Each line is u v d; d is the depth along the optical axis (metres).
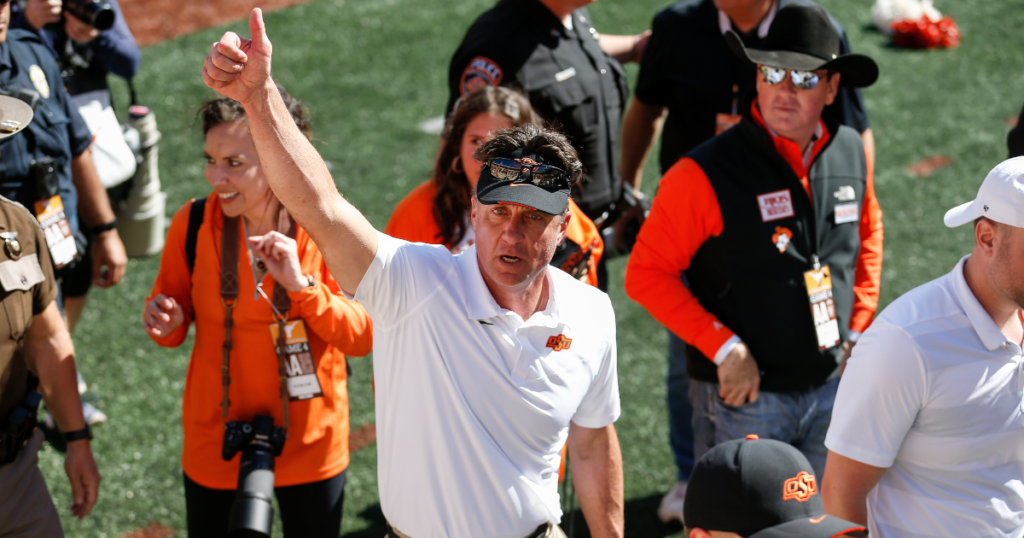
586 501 9.29
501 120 11.20
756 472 6.99
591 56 15.20
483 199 7.38
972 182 26.33
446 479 7.89
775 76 11.14
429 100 30.34
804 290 11.59
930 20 35.41
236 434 10.25
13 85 12.93
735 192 11.42
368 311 7.74
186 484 11.13
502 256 7.43
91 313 19.47
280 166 6.74
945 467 8.56
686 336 11.76
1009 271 8.03
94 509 14.33
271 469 10.19
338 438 11.24
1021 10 38.66
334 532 11.39
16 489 9.95
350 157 26.56
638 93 16.16
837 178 11.89
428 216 11.75
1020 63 34.09
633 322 20.22
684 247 11.73
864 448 8.61
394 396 7.88
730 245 11.52
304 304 10.20
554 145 7.66
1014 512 8.68
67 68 16.62
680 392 14.40
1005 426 8.45
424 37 34.97
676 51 15.27
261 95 6.54
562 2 14.53
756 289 11.55
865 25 37.25
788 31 11.62
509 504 8.00
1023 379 8.42
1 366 9.60
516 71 14.23
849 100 14.25
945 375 8.25
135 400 17.00
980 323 8.25
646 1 38.59
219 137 10.20
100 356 18.17
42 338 10.55
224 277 10.58
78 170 14.85
